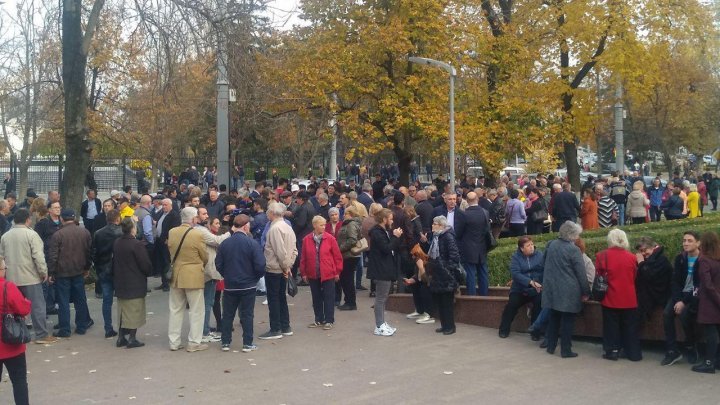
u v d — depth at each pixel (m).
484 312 11.27
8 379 8.64
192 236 9.82
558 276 9.23
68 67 15.62
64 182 15.86
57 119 27.95
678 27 24.66
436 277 10.63
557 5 24.73
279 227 10.49
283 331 10.79
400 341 10.27
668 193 25.58
